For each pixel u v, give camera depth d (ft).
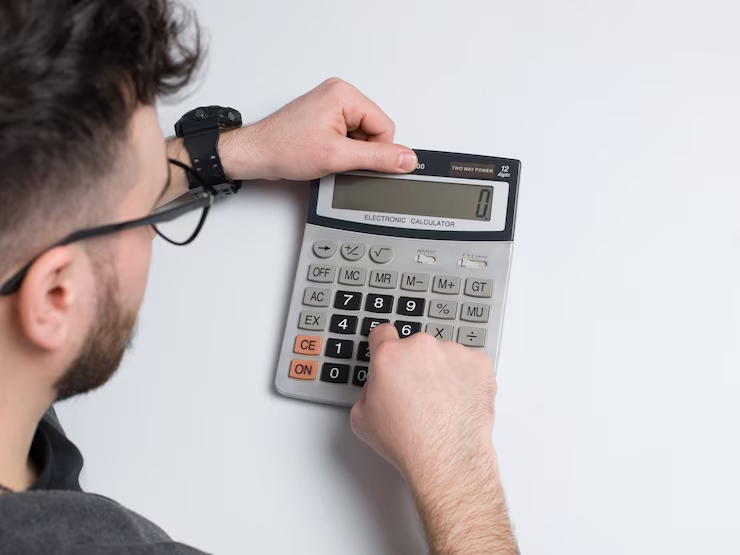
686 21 2.86
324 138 2.50
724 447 2.23
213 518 2.22
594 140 2.67
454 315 2.37
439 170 2.52
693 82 2.75
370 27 2.96
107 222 1.56
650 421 2.27
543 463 2.24
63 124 1.39
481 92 2.79
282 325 2.48
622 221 2.54
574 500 2.19
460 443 2.02
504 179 2.49
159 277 2.56
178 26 1.72
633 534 2.15
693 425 2.26
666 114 2.70
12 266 1.47
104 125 1.46
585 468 2.23
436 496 1.97
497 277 2.40
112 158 1.50
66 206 1.47
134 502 2.24
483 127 2.72
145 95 1.55
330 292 2.43
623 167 2.62
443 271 2.43
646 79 2.77
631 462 2.23
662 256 2.48
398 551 2.13
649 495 2.19
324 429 2.32
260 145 2.55
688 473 2.21
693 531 2.14
